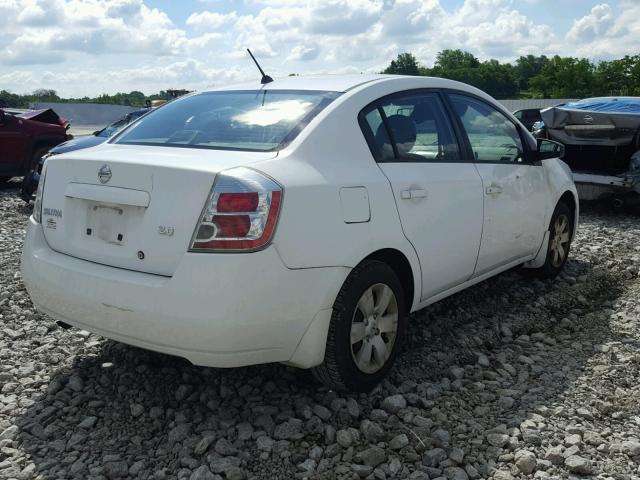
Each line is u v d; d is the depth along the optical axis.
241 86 4.19
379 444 3.16
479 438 3.23
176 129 3.78
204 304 2.92
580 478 2.91
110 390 3.71
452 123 4.37
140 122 4.09
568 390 3.77
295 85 3.98
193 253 2.96
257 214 2.96
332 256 3.22
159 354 4.11
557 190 5.52
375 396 3.62
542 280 5.75
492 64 159.88
